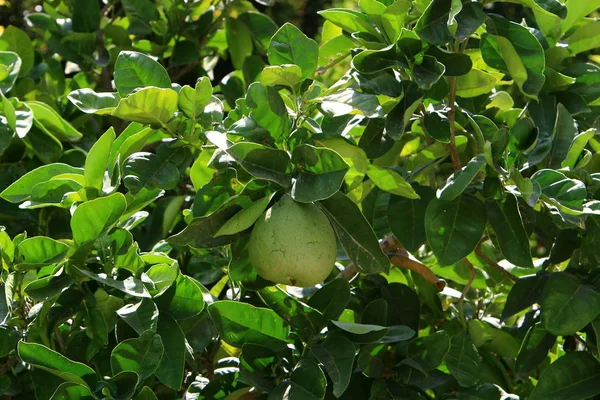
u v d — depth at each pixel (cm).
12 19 863
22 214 420
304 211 261
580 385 300
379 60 287
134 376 256
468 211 296
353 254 278
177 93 286
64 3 517
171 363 277
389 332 304
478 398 309
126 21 520
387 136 307
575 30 353
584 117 363
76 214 266
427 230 295
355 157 283
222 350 346
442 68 278
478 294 409
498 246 319
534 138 288
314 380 276
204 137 286
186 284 290
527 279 332
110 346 291
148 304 273
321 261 258
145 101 276
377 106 282
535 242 586
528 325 353
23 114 372
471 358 312
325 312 297
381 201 366
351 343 282
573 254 326
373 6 291
